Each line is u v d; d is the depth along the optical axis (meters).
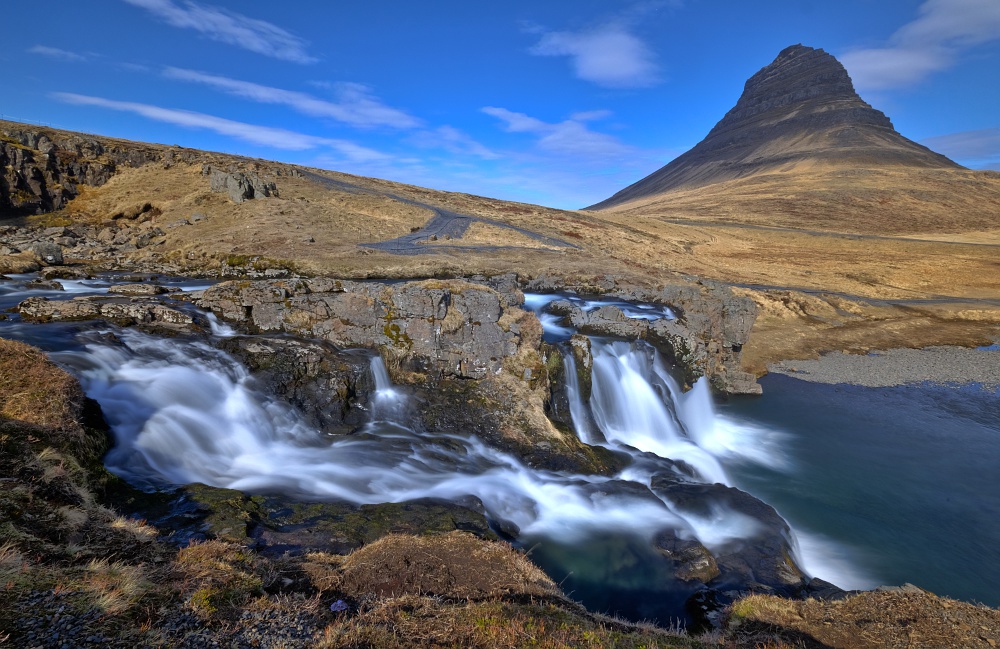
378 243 66.88
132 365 19.19
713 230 138.00
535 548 15.16
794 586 14.26
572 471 19.98
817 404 35.00
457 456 19.53
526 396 22.62
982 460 26.88
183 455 16.14
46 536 8.67
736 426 31.19
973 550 19.25
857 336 52.41
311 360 21.75
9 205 70.62
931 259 101.00
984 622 10.47
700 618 12.34
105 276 43.38
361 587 9.92
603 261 65.94
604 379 27.27
